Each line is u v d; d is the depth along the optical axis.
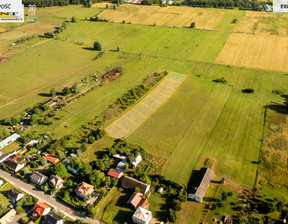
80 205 73.06
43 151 94.69
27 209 73.62
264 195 74.94
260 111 110.81
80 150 91.44
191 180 80.81
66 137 99.50
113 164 88.44
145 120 110.00
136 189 75.31
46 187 78.56
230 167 84.69
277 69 143.88
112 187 79.00
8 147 97.44
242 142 94.75
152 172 84.31
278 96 120.19
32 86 139.12
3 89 136.75
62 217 69.81
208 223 68.31
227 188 77.56
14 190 76.25
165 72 146.00
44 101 124.81
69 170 86.06
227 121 106.00
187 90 129.25
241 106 114.50
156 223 68.56
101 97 126.94
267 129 100.25
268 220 67.50
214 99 120.62
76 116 113.81
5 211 71.38
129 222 68.88
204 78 138.88
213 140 96.62
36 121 109.38
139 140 98.75
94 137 99.88
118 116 112.94
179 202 72.88
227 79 136.62
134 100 123.19
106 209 72.62
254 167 84.25
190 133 100.88
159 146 95.38
